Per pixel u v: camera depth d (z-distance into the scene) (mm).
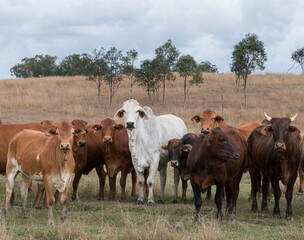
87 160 10688
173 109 36031
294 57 53594
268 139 9078
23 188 8461
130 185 12344
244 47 36781
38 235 6805
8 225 7555
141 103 39969
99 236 6750
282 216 9008
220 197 8078
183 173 9953
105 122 10211
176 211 9148
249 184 12883
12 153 8547
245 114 32844
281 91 41438
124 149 10383
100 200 10500
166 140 10898
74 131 7656
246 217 8836
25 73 84438
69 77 51875
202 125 11305
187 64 39094
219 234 6648
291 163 8555
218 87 44594
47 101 37812
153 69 39844
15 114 33281
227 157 7520
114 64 40531
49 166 7602
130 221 7738
